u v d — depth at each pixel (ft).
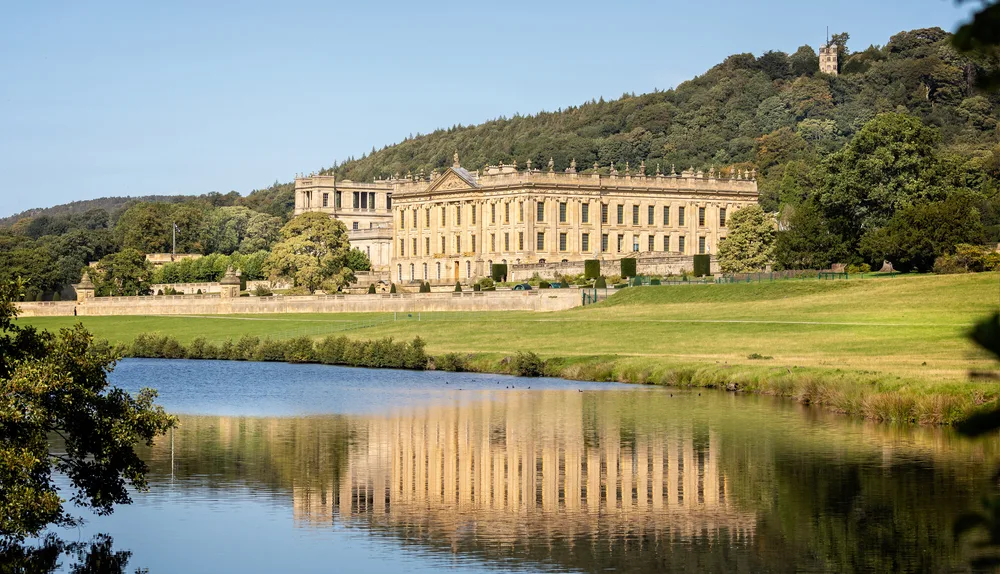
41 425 146.92
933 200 588.09
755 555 154.61
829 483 196.03
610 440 245.45
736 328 453.99
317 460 229.66
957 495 183.83
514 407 304.09
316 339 530.27
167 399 335.26
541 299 586.04
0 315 152.25
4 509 134.41
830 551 155.22
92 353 159.94
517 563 152.66
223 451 240.73
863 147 606.14
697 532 168.35
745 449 229.66
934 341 380.99
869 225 597.11
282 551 159.02
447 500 193.47
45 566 151.02
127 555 156.15
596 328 487.61
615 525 174.29
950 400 252.21
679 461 219.82
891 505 179.01
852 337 404.57
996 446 224.53
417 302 621.31
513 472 215.31
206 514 182.29
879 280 522.88
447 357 431.43
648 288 579.89
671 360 377.50
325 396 339.16
